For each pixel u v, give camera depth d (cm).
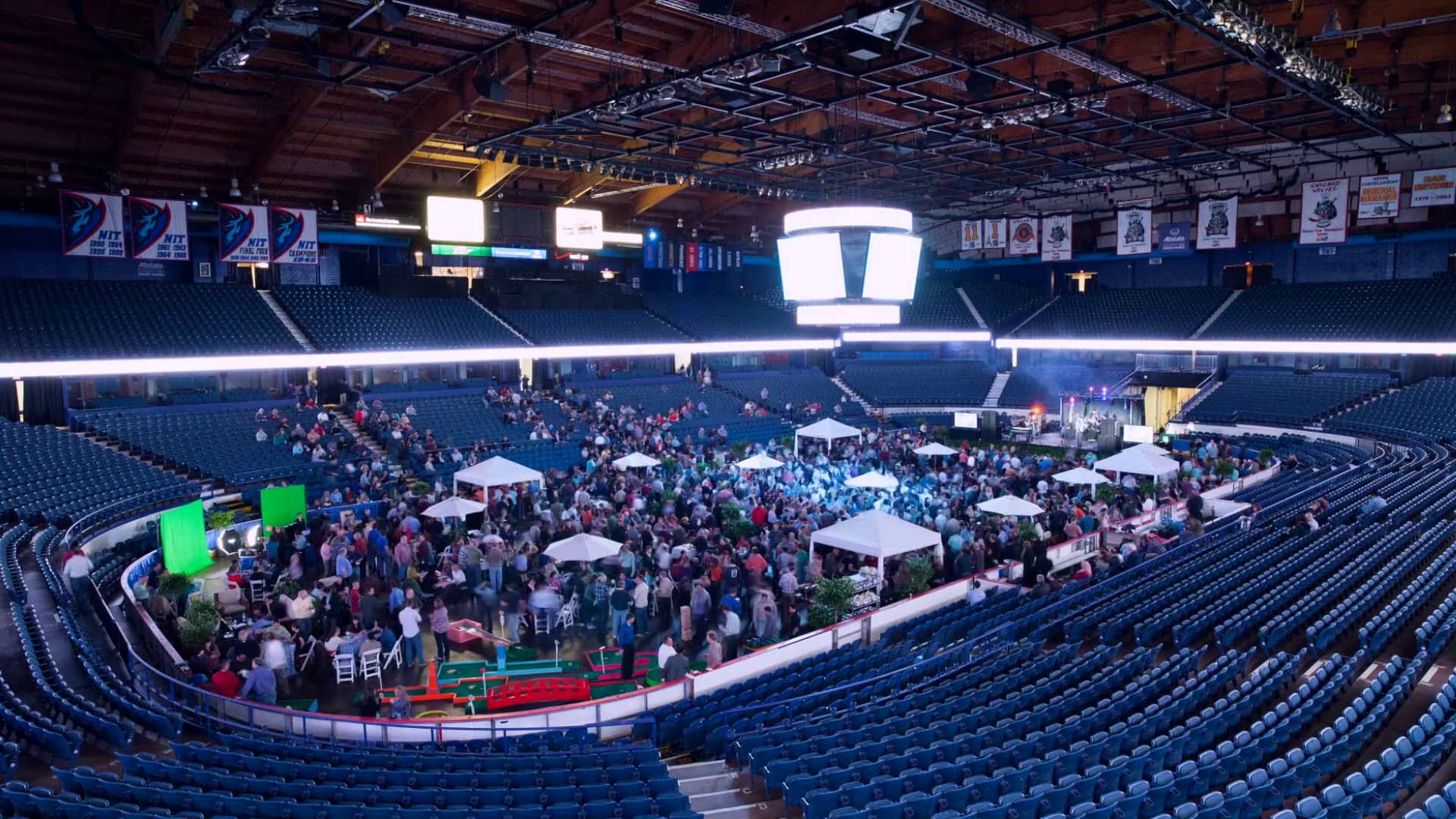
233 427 3125
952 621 1758
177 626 1712
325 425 3319
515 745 1264
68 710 1170
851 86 2888
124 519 2314
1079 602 1795
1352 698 1262
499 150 3406
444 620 1695
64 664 1387
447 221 4028
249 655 1538
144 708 1231
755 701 1417
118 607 1911
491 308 4678
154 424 2995
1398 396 4016
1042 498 2786
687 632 1725
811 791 1002
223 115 3091
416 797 992
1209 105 2703
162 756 1144
